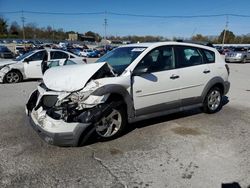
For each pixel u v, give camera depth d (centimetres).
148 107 491
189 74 547
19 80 1143
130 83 458
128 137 472
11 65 1119
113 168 365
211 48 619
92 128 412
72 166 369
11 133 489
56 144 397
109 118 445
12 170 357
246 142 457
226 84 631
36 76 1165
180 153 412
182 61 545
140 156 401
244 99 805
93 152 412
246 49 2812
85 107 411
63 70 475
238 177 345
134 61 477
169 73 514
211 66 596
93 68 443
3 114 611
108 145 438
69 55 1197
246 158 398
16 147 428
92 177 342
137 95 470
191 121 567
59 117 398
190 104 567
